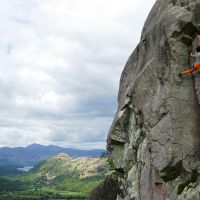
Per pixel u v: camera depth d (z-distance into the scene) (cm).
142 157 2728
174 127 2455
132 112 2939
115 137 3077
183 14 2544
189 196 2281
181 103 2484
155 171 2589
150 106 2659
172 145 2439
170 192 2456
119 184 3178
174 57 2533
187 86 2505
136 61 3039
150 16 2989
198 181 2342
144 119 2703
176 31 2533
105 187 4566
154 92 2664
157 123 2583
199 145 2414
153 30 2773
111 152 3166
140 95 2756
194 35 2542
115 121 3067
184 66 2528
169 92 2512
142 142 2791
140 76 2769
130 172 2889
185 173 2431
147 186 2655
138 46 3028
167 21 2605
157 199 2561
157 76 2652
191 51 2542
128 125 3020
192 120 2455
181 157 2420
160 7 2867
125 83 3136
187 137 2436
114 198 4356
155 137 2569
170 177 2480
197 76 2467
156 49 2697
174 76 2517
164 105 2534
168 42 2558
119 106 3147
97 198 4609
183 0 2645
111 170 4719
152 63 2692
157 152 2538
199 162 2389
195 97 2486
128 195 2967
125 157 2962
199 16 2514
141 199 2697
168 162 2436
